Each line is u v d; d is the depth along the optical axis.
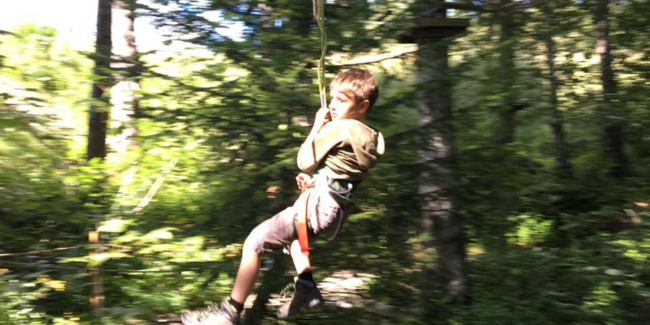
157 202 6.23
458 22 5.96
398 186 5.85
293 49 5.54
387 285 6.24
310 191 3.33
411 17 5.94
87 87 6.43
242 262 3.41
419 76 6.00
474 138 5.97
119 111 6.07
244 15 5.64
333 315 6.13
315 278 5.97
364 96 3.43
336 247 5.87
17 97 6.43
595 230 9.12
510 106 6.06
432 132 5.88
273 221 3.40
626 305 7.14
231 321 3.35
